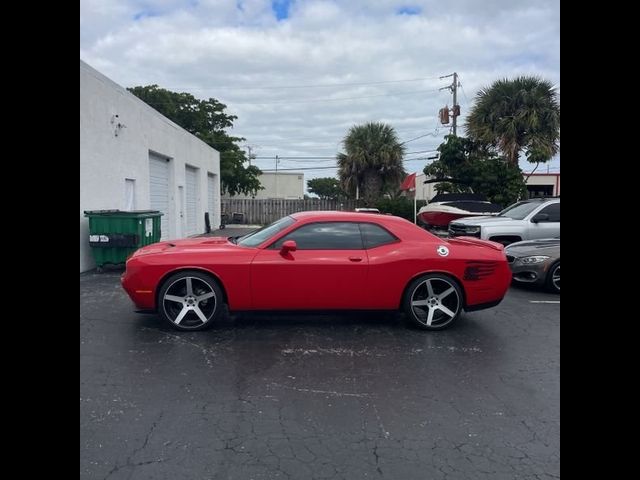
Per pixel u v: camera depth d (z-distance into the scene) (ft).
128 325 19.24
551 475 9.41
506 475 9.42
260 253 18.44
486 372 14.79
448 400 12.76
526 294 27.32
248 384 13.57
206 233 70.49
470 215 50.06
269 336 18.03
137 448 10.16
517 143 65.98
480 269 19.12
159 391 13.00
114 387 13.19
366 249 18.85
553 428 11.27
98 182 33.63
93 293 25.39
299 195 195.00
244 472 9.38
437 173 69.92
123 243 31.30
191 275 18.17
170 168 53.21
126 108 38.58
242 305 18.33
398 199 83.71
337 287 18.43
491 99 67.36
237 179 111.24
